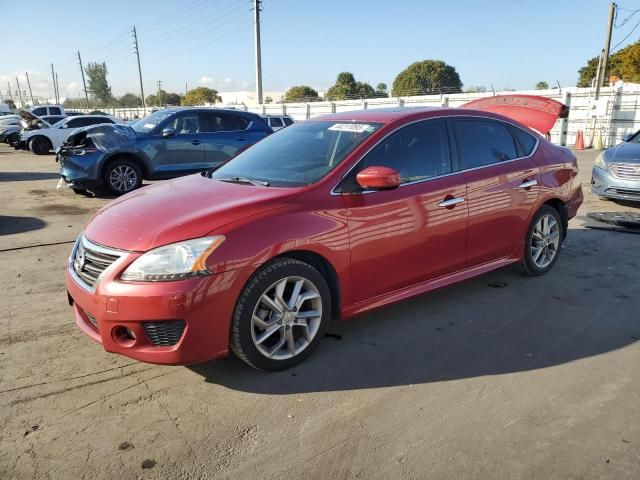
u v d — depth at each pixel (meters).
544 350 3.57
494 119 4.62
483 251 4.37
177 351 2.90
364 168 3.62
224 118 10.67
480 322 4.02
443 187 3.97
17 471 2.43
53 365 3.41
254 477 2.39
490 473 2.39
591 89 21.31
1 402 2.98
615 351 3.54
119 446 2.61
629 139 8.97
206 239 2.94
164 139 10.02
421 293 3.95
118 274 2.91
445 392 3.06
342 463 2.47
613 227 6.93
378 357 3.49
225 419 2.82
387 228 3.63
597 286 4.79
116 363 3.44
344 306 3.53
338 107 32.44
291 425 2.77
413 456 2.51
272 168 3.89
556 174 4.96
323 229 3.31
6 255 6.03
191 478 2.38
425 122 4.07
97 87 99.44
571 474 2.38
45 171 14.59
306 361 3.44
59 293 4.75
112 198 9.98
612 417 2.79
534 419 2.78
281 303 3.23
